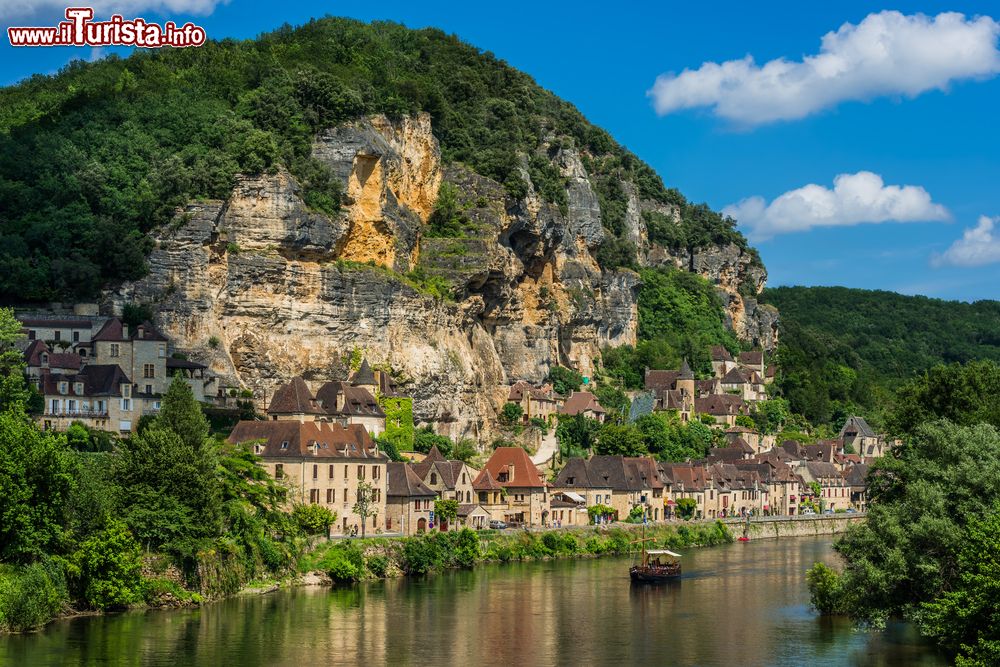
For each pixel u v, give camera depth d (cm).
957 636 10912
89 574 14288
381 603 16012
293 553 17350
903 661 12938
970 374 16225
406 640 13800
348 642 13588
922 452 13638
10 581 13300
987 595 10519
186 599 15062
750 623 15150
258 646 13188
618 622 15175
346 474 19425
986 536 11194
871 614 13025
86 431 19112
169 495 15462
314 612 15162
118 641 13038
